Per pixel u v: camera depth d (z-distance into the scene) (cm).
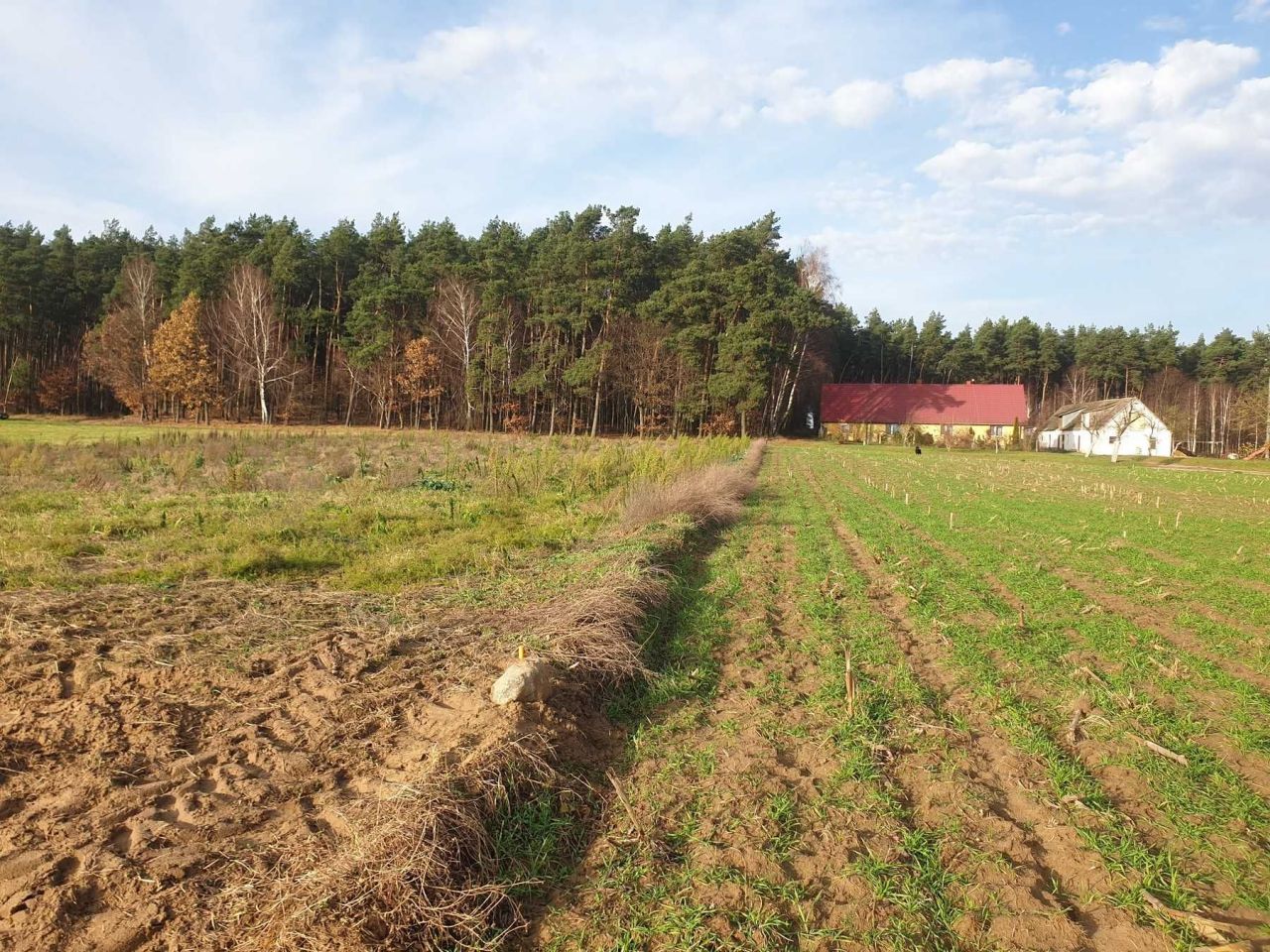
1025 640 711
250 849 346
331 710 495
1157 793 435
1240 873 360
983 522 1527
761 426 6391
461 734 447
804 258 7112
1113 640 709
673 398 5688
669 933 312
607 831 389
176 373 5178
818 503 1830
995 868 363
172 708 491
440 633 655
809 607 812
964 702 566
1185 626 762
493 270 5541
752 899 335
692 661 641
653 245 6606
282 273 5594
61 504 1342
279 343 5547
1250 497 2219
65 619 650
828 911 331
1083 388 8625
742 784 434
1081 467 3834
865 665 640
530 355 5650
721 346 5438
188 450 2298
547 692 500
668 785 435
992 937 317
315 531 1128
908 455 4769
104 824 362
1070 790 432
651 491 1348
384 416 5566
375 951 285
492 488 1664
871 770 452
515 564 954
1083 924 328
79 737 451
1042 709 556
